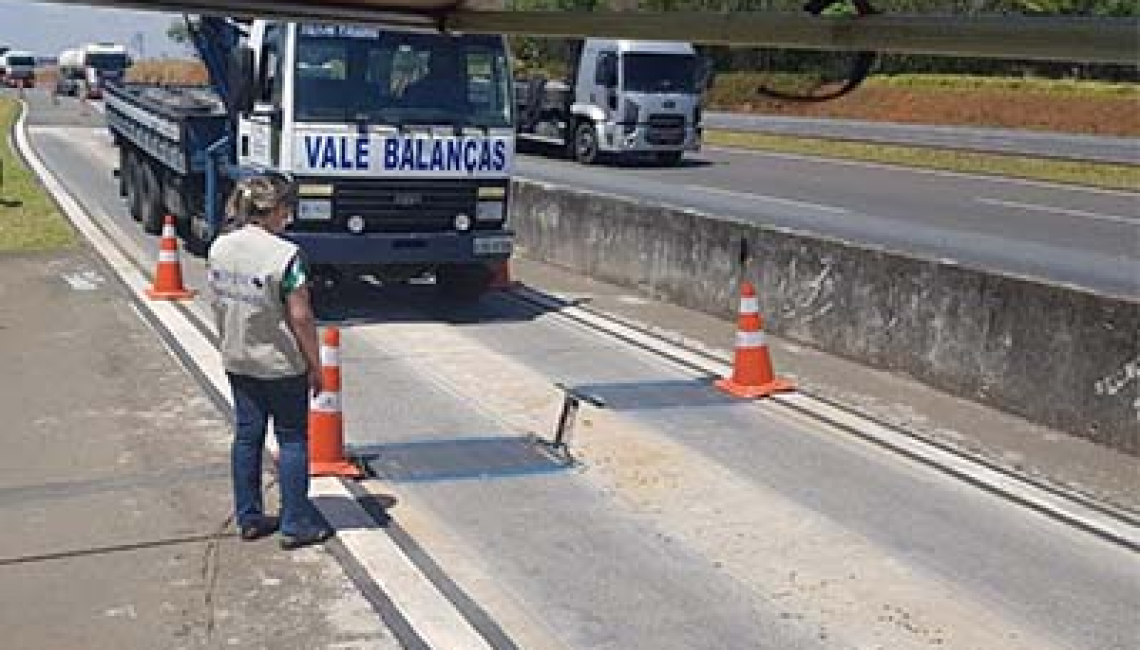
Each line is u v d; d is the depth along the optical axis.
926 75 41.72
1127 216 19.05
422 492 6.67
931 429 8.07
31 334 10.03
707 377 9.41
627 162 29.88
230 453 7.12
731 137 36.75
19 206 17.48
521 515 6.34
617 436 7.77
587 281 13.80
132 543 5.79
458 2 2.89
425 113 10.99
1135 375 7.48
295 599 5.23
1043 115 36.47
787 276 10.87
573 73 30.36
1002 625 5.15
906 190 22.91
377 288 12.87
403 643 4.85
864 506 6.57
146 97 16.67
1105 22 1.44
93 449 7.16
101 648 4.74
